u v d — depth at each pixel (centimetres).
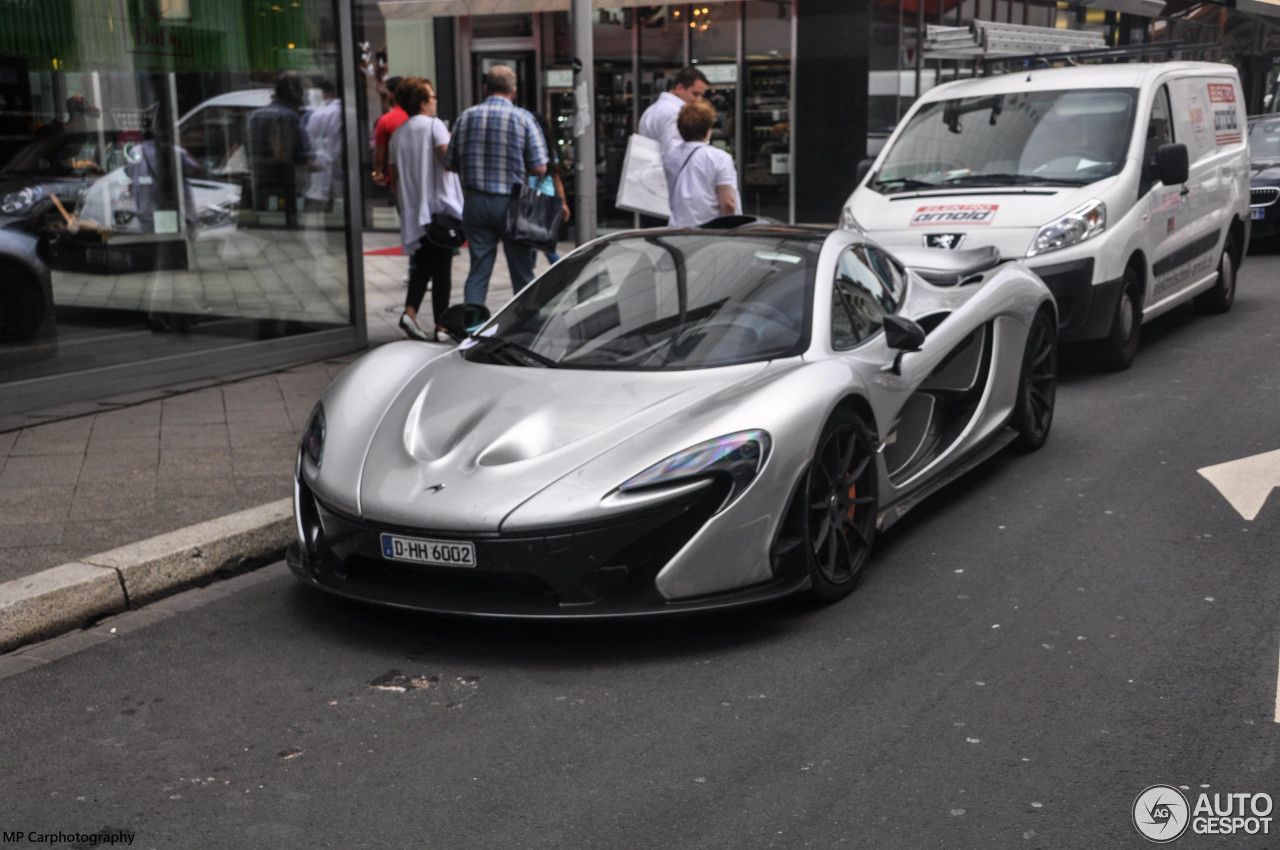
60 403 671
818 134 1581
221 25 739
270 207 780
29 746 318
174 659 374
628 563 361
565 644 377
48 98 661
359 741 317
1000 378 543
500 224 796
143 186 711
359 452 402
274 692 348
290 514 480
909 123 855
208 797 289
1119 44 2048
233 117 755
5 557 432
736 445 369
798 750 304
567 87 1708
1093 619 384
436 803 284
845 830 267
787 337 430
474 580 371
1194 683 336
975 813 273
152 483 523
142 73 703
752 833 267
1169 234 800
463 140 794
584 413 394
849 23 1532
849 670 352
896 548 461
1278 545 448
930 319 505
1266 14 2406
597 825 272
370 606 415
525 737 316
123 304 705
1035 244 709
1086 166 758
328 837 270
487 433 391
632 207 820
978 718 319
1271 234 1344
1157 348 835
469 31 1734
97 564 421
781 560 384
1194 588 408
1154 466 553
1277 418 631
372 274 1339
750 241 488
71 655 379
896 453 468
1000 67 1019
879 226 767
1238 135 970
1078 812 272
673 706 332
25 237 654
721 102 1631
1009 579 423
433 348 482
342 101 812
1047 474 548
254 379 745
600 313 461
